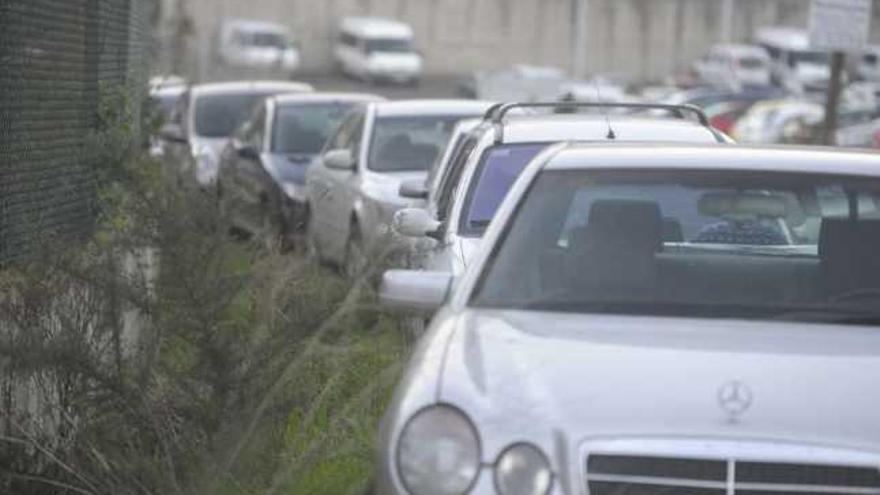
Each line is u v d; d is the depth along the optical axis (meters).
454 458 16.62
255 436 21.55
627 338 18.30
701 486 16.31
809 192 21.20
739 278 20.06
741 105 152.12
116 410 21.39
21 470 21.84
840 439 16.44
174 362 21.61
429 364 17.75
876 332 19.02
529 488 16.41
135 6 46.84
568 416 16.69
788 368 17.47
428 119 49.47
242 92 74.62
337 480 21.59
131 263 24.08
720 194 21.25
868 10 61.38
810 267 20.36
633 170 21.55
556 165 21.67
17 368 20.98
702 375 17.25
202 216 22.05
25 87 30.61
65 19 34.19
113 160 36.75
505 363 17.58
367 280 24.23
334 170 48.38
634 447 16.36
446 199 35.78
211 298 21.55
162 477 20.84
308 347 21.47
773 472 16.33
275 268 22.58
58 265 21.89
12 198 29.44
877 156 22.16
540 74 160.00
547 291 19.97
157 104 55.72
